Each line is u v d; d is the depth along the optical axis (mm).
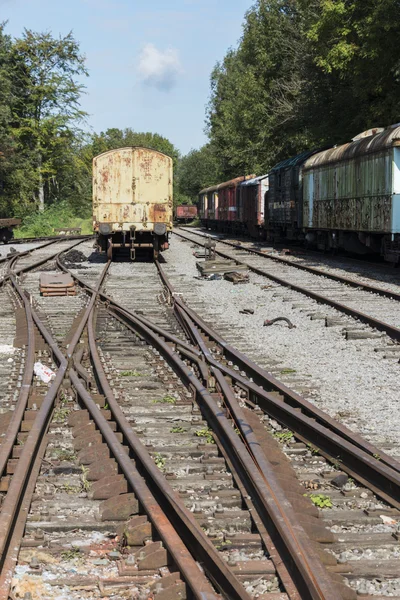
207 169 106188
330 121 37250
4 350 11438
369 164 22234
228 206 52250
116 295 18578
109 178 27703
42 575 4188
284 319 13633
